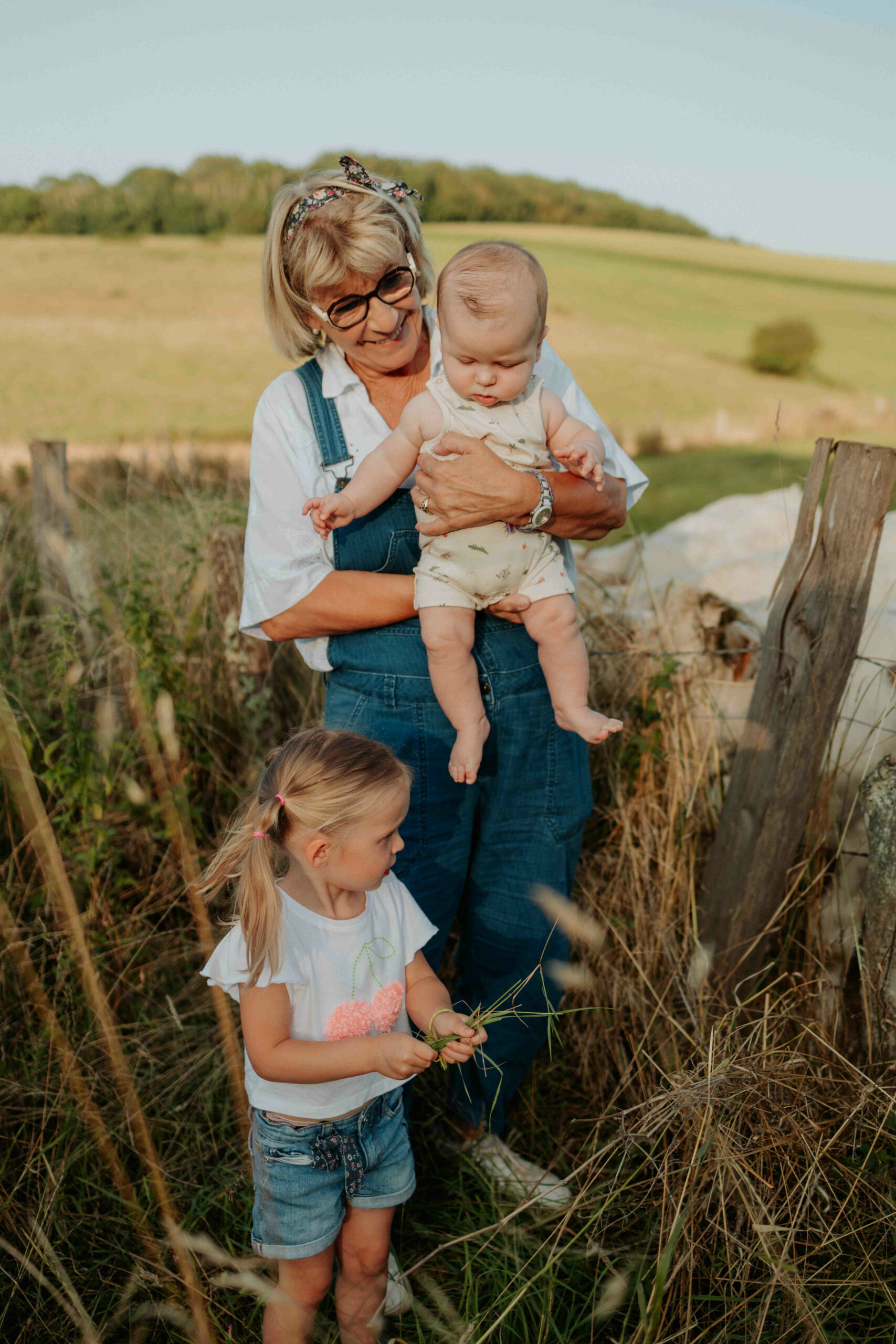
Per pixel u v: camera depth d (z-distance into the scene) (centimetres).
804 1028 214
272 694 347
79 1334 176
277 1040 154
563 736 201
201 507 402
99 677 326
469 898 211
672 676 279
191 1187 207
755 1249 176
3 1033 228
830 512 208
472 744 181
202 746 316
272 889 154
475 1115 221
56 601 347
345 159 179
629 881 262
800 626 214
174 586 366
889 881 210
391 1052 147
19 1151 209
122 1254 192
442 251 3725
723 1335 168
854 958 231
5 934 234
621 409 2245
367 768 155
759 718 225
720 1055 203
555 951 212
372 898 171
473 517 173
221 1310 179
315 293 174
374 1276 173
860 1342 169
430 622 181
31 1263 181
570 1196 204
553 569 185
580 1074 244
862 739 248
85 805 259
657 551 370
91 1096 213
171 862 280
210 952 194
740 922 233
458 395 177
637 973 245
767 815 225
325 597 185
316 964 161
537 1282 185
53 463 352
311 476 188
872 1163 193
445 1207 209
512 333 163
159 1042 243
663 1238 181
